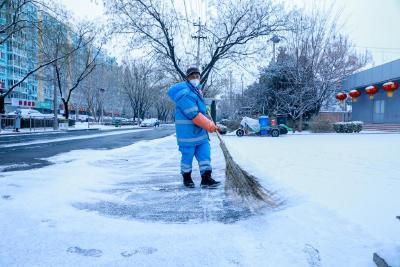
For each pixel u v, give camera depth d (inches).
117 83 2568.9
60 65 1279.5
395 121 1120.2
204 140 189.8
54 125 1288.1
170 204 148.2
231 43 740.7
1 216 123.8
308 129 1041.5
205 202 151.8
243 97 1455.5
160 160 314.8
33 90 2834.6
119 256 89.6
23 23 903.7
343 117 1440.7
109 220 122.9
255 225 115.3
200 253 91.0
